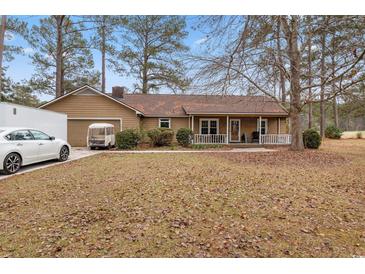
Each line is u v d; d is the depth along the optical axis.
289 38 11.19
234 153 12.79
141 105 20.00
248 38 7.80
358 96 12.15
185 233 3.32
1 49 12.49
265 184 5.88
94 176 6.84
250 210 4.15
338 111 32.44
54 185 5.91
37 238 3.21
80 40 21.66
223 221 3.70
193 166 8.41
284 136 18.80
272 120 20.19
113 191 5.31
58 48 20.91
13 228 3.52
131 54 24.70
